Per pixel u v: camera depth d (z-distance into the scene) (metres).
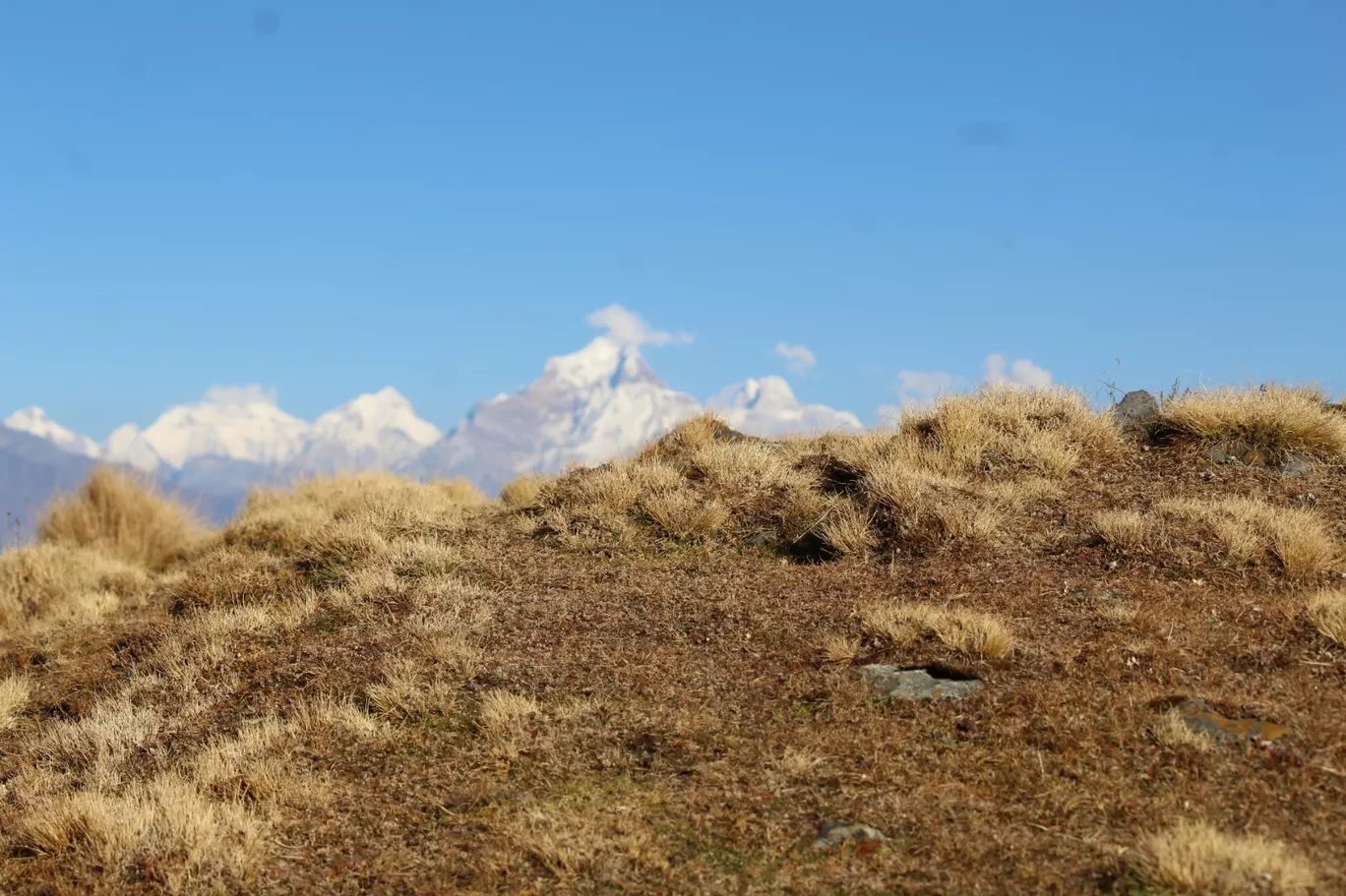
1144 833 4.26
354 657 7.43
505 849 4.67
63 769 6.37
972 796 4.75
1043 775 4.85
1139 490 9.53
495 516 11.66
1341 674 5.77
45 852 5.08
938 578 8.05
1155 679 5.85
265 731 6.27
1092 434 10.66
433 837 4.89
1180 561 7.88
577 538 10.11
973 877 4.13
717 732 5.68
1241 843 4.00
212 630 8.35
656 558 9.60
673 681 6.49
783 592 8.14
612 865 4.43
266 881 4.65
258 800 5.46
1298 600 6.97
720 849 4.52
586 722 5.95
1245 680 5.77
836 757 5.25
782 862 4.38
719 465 11.12
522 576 9.19
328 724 6.31
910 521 9.05
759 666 6.64
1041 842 4.33
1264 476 9.52
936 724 5.50
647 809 4.91
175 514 14.27
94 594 10.85
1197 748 4.88
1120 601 7.25
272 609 8.96
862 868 4.27
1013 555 8.45
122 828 5.01
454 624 7.86
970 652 6.36
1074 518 9.01
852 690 5.98
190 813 5.04
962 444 10.61
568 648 7.26
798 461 11.48
